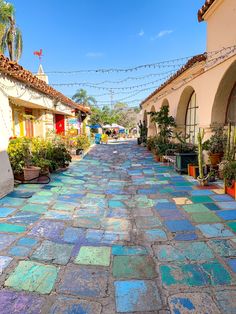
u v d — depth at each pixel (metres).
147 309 2.21
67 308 2.22
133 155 13.62
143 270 2.77
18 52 19.83
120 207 4.89
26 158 6.85
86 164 10.50
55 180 7.20
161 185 6.55
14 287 2.48
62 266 2.84
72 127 15.67
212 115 7.52
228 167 5.55
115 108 52.75
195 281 2.56
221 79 6.84
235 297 2.34
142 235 3.64
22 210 4.62
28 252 3.13
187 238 3.52
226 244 3.32
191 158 7.97
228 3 6.56
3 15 18.45
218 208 4.69
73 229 3.84
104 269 2.79
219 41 7.10
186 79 9.49
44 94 9.66
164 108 11.33
